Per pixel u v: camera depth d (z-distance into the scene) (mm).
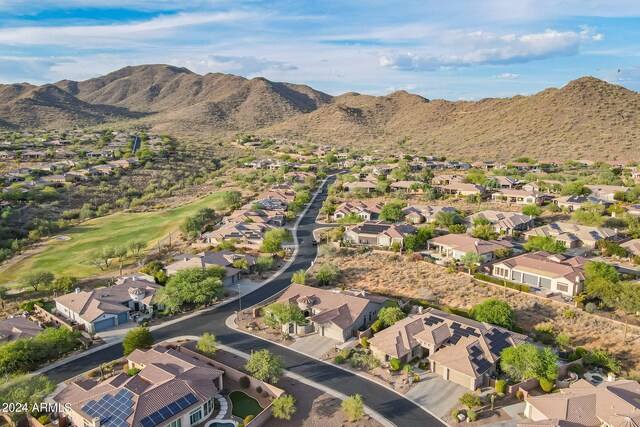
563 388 52156
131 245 110625
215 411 51594
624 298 68375
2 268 105500
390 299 78438
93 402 49156
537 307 74000
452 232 110500
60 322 75125
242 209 144625
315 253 107312
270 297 82875
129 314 77250
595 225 110750
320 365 60375
